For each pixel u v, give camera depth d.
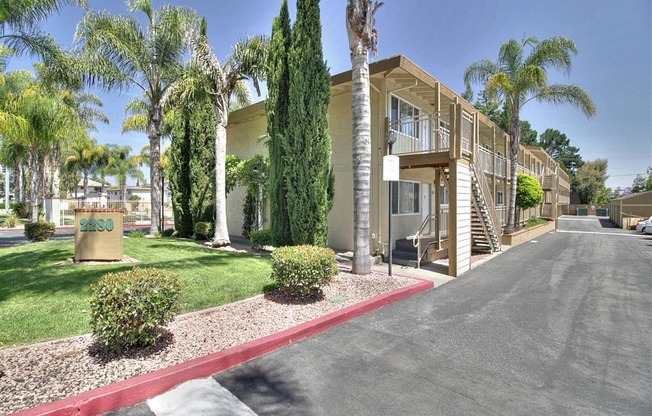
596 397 3.20
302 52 9.63
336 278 7.13
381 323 5.09
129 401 2.99
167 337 4.06
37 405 2.72
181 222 15.41
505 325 5.09
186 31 12.13
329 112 12.00
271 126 10.59
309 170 9.52
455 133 8.64
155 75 14.31
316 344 4.30
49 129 14.57
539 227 20.59
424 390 3.27
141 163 39.62
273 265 5.71
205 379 3.41
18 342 3.84
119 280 3.61
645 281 8.11
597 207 53.34
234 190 16.83
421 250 10.36
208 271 7.37
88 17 12.55
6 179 30.70
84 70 12.45
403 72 9.98
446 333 4.74
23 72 19.53
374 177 10.69
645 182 64.19
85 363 3.40
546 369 3.74
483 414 2.91
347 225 11.45
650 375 3.63
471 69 16.41
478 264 10.34
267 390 3.23
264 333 4.30
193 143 14.87
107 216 8.32
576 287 7.48
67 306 4.96
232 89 12.27
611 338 4.64
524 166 23.17
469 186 9.60
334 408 2.96
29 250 9.77
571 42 14.38
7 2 8.98
